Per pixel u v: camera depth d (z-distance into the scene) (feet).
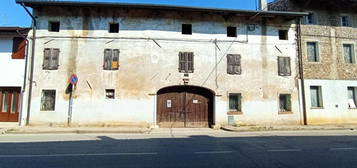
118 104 53.16
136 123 53.11
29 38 53.52
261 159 22.91
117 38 54.90
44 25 54.24
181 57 55.88
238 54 57.77
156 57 55.21
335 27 63.67
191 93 56.80
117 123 52.65
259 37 59.16
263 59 58.59
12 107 53.93
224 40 57.72
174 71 55.26
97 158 22.89
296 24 61.11
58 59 53.31
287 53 59.77
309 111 58.65
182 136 40.32
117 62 54.19
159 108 55.21
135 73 54.29
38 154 24.49
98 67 53.78
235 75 57.11
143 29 55.67
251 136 40.16
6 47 53.93
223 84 56.49
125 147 28.91
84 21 54.85
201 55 56.59
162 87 54.60
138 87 54.03
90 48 54.24
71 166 20.03
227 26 58.59
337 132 46.88
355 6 63.98
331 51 62.23
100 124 52.29
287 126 54.24
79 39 54.29
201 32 57.31
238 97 57.57
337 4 63.21
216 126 53.93
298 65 59.82
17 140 33.91
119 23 55.47
